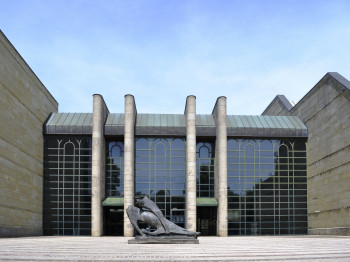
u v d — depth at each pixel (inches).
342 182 1615.4
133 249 740.0
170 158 1958.7
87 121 1974.7
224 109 1891.0
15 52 1573.6
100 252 658.8
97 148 1811.0
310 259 534.3
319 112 1855.3
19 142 1604.3
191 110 1861.5
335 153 1684.3
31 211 1723.7
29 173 1712.6
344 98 1610.5
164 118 2044.8
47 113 2006.6
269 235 1908.2
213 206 1925.4
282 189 1961.1
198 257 561.6
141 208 1069.8
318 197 1843.0
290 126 2015.3
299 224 1936.5
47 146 1924.2
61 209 1881.2
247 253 643.5
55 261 501.4
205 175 1988.2
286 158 1989.4
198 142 2015.3
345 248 786.2
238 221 1918.1
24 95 1670.8
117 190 1939.0
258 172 1968.5
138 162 1947.6
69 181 1903.3
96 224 1758.1
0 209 1389.0
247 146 1985.7
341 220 1614.2
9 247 805.9
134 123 1953.7
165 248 774.5
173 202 1923.0
